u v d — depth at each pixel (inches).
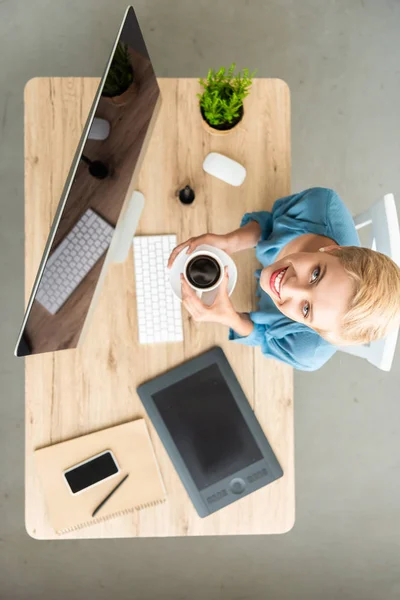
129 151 45.1
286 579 87.4
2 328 85.3
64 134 54.6
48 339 41.0
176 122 55.2
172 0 87.5
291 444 54.8
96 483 53.8
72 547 85.7
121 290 54.6
